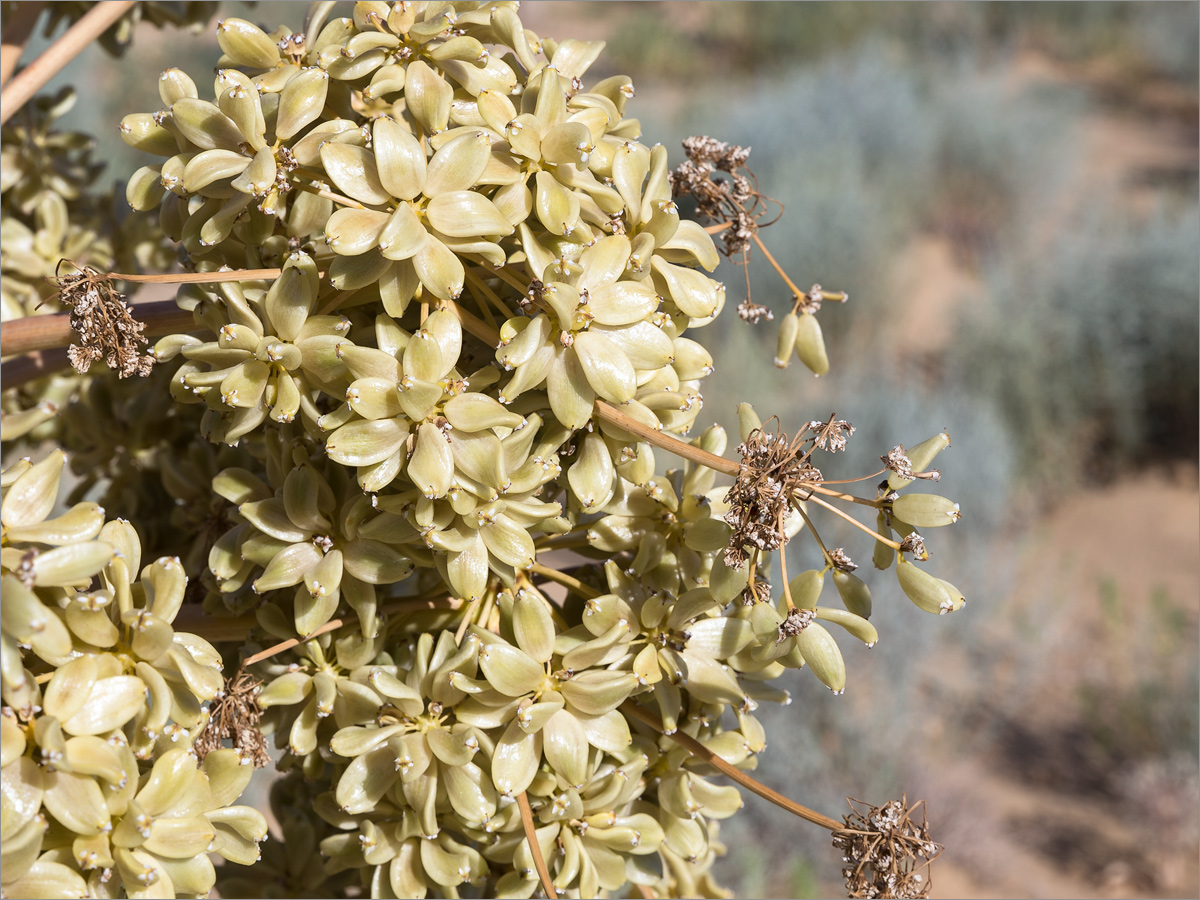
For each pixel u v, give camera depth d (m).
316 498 0.38
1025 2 3.94
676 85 3.75
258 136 0.36
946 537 1.66
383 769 0.38
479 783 0.38
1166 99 3.60
